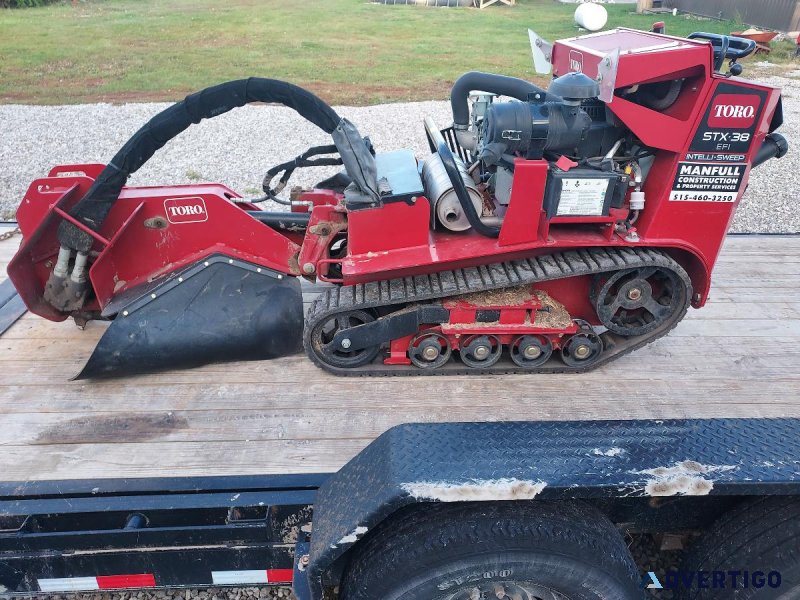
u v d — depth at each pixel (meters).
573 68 3.01
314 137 9.05
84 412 2.70
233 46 14.22
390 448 1.96
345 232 3.02
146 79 11.47
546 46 3.27
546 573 1.85
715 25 16.08
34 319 3.40
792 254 4.19
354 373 2.95
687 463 1.86
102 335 2.99
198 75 11.73
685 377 2.94
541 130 2.57
